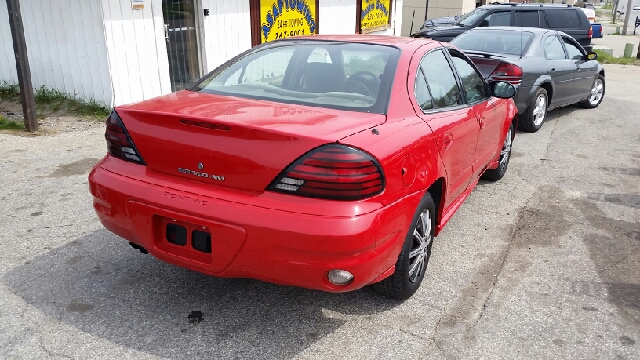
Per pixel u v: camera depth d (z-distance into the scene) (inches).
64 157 229.0
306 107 120.0
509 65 287.9
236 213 102.0
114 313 123.6
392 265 118.0
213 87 138.6
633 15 1822.1
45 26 312.3
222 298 131.6
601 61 724.0
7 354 108.1
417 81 137.1
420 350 115.7
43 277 136.6
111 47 294.5
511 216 193.2
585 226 186.2
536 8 512.1
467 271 151.3
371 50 140.6
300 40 151.6
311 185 99.9
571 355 116.5
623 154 278.1
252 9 388.8
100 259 146.7
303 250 100.0
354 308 130.1
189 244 110.0
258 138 101.3
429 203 131.8
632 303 138.2
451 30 514.0
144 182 112.3
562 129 331.3
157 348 112.5
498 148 207.2
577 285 146.0
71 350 110.4
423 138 124.0
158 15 316.8
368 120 115.0
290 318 125.0
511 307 133.9
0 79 352.8
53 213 173.3
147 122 112.6
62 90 321.7
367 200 103.6
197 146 106.3
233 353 112.1
